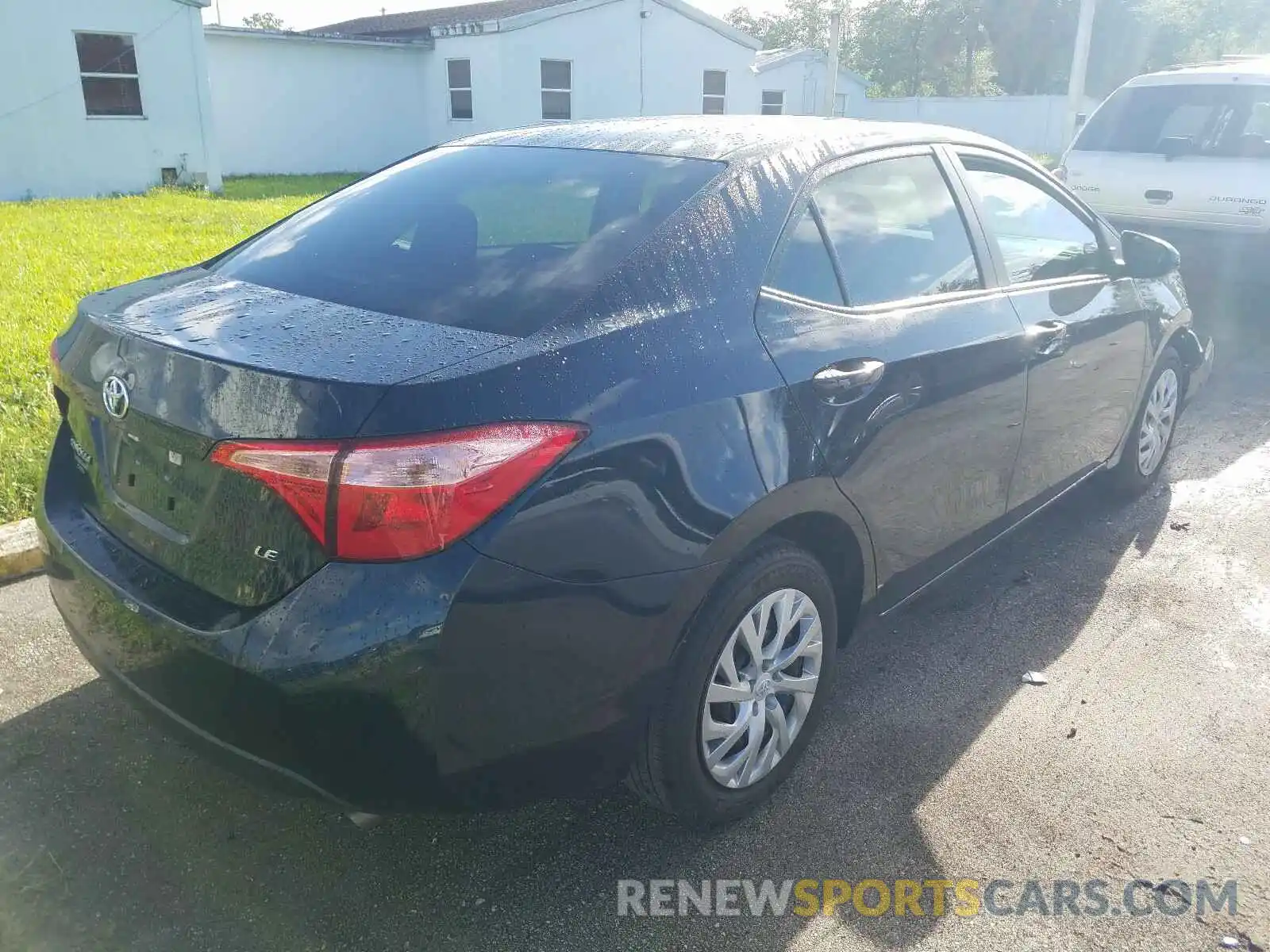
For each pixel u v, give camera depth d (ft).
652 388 7.56
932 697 11.06
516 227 8.87
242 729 6.91
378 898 8.16
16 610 12.15
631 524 7.28
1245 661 11.82
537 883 8.36
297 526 6.58
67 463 9.26
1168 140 26.35
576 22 73.26
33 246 32.14
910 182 10.77
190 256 30.99
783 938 7.88
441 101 77.41
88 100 54.90
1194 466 17.97
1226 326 28.14
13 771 9.44
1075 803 9.41
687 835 8.95
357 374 6.67
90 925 7.77
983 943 7.85
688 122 10.87
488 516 6.63
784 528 8.87
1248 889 8.41
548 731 7.25
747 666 8.77
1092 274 13.55
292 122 73.56
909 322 9.95
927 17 161.38
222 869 8.39
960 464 10.82
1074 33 147.33
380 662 6.46
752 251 8.74
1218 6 110.11
